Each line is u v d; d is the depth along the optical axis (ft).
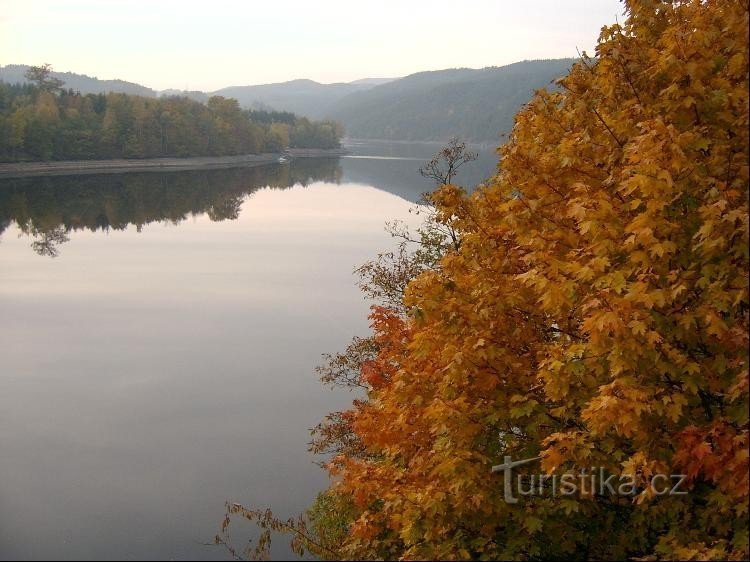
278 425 72.59
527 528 27.37
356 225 233.96
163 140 517.55
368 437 34.86
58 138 439.22
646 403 23.16
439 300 30.27
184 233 219.82
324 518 42.50
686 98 24.94
